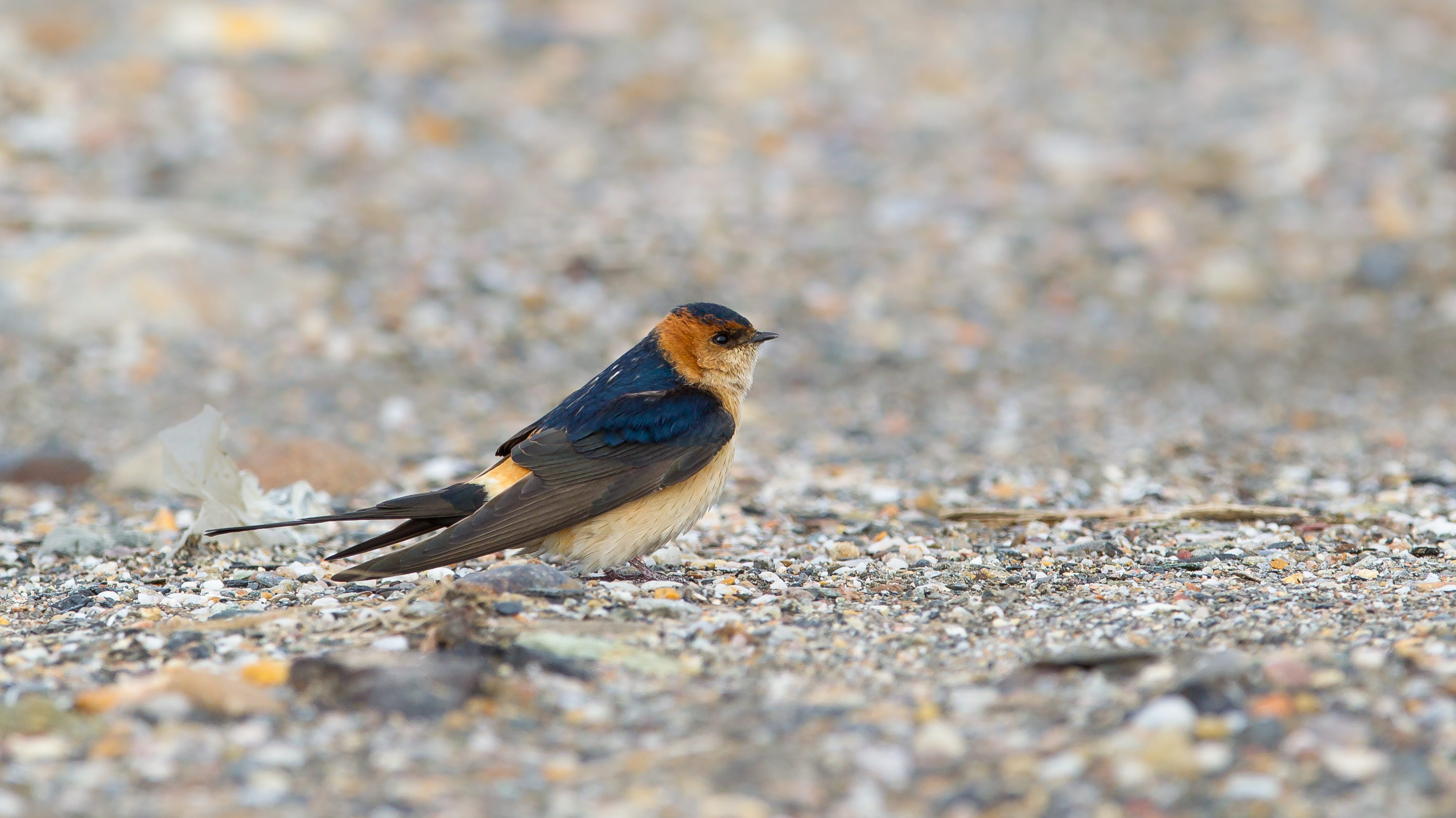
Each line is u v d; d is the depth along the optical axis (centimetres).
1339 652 594
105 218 1753
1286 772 488
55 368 1484
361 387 1480
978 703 570
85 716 561
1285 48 2511
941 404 1510
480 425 1406
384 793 493
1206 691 549
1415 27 2586
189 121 2095
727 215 1959
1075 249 1914
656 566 846
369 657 611
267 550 910
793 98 2314
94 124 2062
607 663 631
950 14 2634
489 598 688
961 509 1059
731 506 1066
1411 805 463
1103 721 540
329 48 2366
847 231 1939
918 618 722
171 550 908
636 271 1795
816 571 840
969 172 2117
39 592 810
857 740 533
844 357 1641
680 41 2484
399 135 2117
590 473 769
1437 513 971
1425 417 1421
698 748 534
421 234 1845
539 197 1984
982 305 1786
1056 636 675
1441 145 2088
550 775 511
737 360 836
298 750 530
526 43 2442
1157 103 2325
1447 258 1847
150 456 1180
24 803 481
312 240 1792
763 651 660
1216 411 1474
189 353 1529
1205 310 1786
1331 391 1541
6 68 2198
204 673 585
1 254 1641
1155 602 728
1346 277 1834
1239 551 862
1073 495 1120
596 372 1580
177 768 512
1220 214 1988
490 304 1691
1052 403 1514
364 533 966
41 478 1172
